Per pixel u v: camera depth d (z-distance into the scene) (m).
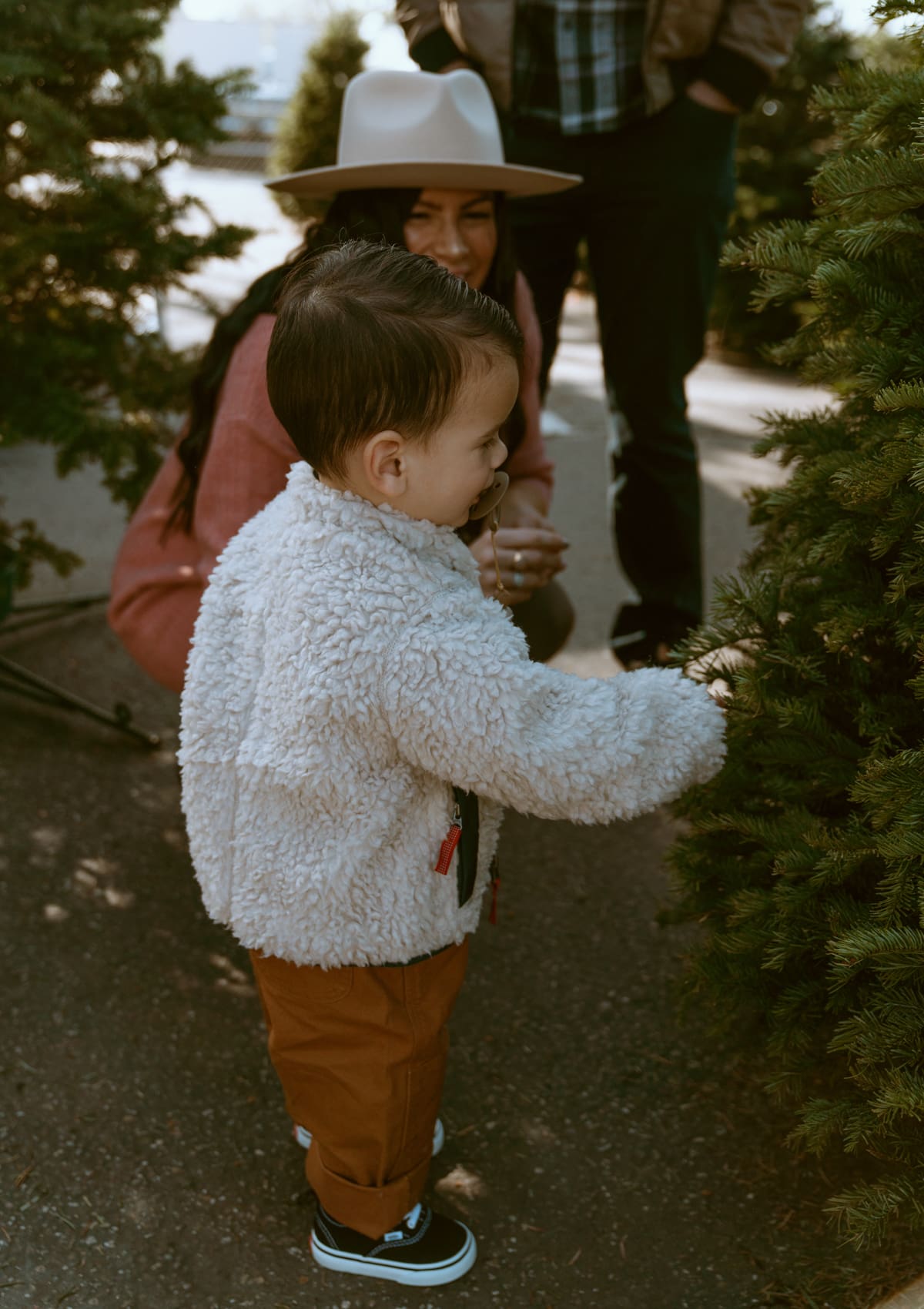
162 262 2.61
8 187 2.58
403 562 1.26
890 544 1.30
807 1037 1.44
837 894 1.39
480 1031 1.97
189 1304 1.49
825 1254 1.54
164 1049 1.91
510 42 2.50
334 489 1.29
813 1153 1.57
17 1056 1.87
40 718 2.94
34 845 2.42
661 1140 1.75
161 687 3.14
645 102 2.49
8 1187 1.64
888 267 1.38
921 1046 1.25
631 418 2.75
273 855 1.35
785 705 1.40
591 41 2.47
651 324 2.66
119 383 2.74
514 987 2.07
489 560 1.97
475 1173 1.70
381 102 2.00
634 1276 1.53
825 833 1.34
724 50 2.44
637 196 2.56
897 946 1.21
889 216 1.30
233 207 12.74
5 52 2.41
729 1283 1.51
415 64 2.73
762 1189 1.66
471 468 1.25
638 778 1.25
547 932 2.21
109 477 2.74
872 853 1.30
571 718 1.24
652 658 2.88
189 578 1.98
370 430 1.21
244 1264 1.55
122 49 2.59
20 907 2.23
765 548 1.74
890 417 1.36
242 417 1.83
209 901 1.43
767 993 1.49
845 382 1.49
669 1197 1.65
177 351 2.92
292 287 1.26
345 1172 1.51
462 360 1.19
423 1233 1.54
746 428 5.51
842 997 1.39
